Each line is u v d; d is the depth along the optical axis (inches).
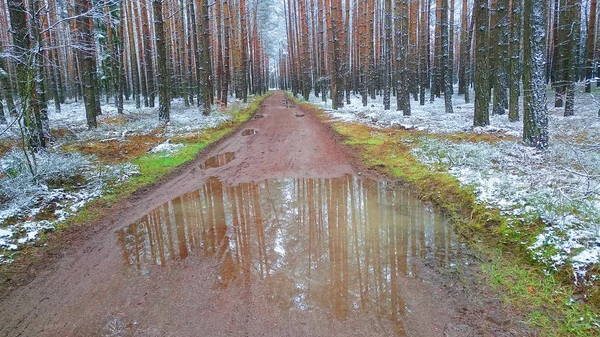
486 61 532.1
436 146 428.5
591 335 141.3
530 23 355.6
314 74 1744.6
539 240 200.2
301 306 162.4
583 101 712.4
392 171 388.2
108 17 808.3
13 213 268.5
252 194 330.6
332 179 373.4
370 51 995.3
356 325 148.7
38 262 214.8
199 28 1105.4
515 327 147.5
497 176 294.4
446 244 222.1
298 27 1775.3
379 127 640.4
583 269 171.6
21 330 154.2
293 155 486.0
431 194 309.1
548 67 1147.3
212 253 217.2
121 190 348.2
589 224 197.6
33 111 407.8
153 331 149.8
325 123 769.6
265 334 145.5
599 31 993.5
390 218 265.7
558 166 297.4
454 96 1255.5
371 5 966.4
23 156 347.3
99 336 148.2
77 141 541.0
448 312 157.1
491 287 175.3
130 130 629.3
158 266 203.9
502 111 693.3
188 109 1038.4
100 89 1251.8
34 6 360.8
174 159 463.5
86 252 225.8
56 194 312.2
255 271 194.1
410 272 189.8
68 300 174.7
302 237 235.8
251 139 619.5
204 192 340.5
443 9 756.6
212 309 162.7
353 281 181.6
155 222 270.7
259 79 2107.5
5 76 612.7
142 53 1248.2
